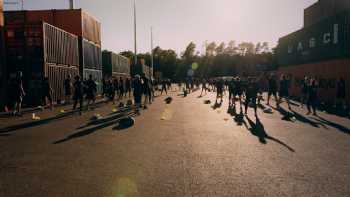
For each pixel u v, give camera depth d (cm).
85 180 565
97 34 3350
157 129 1145
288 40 3478
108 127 1198
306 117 1483
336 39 2336
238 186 527
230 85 2077
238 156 734
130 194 494
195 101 2623
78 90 1683
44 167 650
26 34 2095
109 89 2505
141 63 5134
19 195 494
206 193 496
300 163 671
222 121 1359
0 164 675
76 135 1026
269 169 627
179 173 603
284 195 486
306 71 2956
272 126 1206
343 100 1923
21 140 942
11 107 2008
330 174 593
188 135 1017
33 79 2112
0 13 2002
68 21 2828
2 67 1992
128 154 759
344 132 1064
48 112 1766
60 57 2375
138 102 1872
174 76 12800
